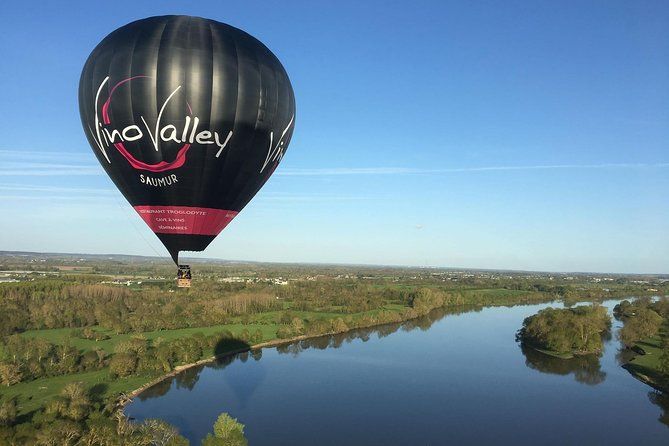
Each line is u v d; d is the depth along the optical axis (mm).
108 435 43031
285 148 31500
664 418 57906
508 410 59562
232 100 27188
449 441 50562
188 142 27203
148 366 68938
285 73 30484
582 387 69125
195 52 26734
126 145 27484
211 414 56500
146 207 29344
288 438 50375
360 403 60875
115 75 26672
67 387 55062
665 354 72000
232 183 29281
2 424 46219
